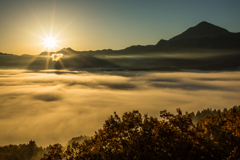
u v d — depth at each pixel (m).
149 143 17.44
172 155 16.45
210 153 16.50
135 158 15.72
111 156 17.08
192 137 17.08
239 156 15.62
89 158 17.33
